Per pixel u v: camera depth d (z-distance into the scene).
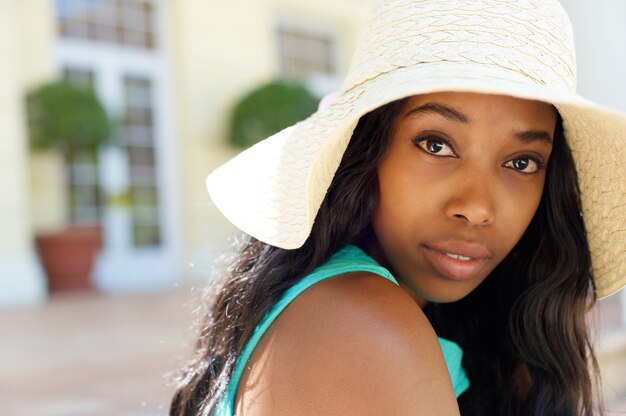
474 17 0.80
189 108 7.96
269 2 8.48
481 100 0.79
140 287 7.51
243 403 0.76
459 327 1.14
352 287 0.75
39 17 7.13
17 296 6.54
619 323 2.83
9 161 6.64
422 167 0.81
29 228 6.86
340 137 0.77
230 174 0.93
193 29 7.97
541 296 1.04
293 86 7.80
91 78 7.61
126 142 7.79
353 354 0.69
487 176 0.81
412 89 0.69
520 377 1.12
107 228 7.66
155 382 3.06
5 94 6.63
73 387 3.07
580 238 1.01
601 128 0.85
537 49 0.80
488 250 0.84
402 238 0.84
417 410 0.68
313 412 0.70
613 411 1.21
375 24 0.86
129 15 7.84
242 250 0.97
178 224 8.07
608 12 3.40
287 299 0.77
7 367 3.55
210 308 0.99
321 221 0.83
